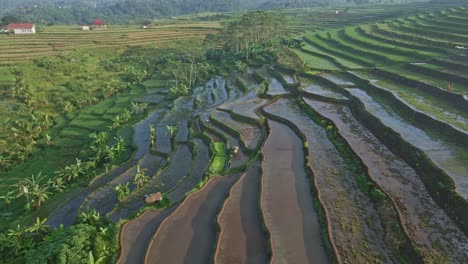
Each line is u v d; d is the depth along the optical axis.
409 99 60.78
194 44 134.38
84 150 63.94
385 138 50.31
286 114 64.00
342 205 37.16
